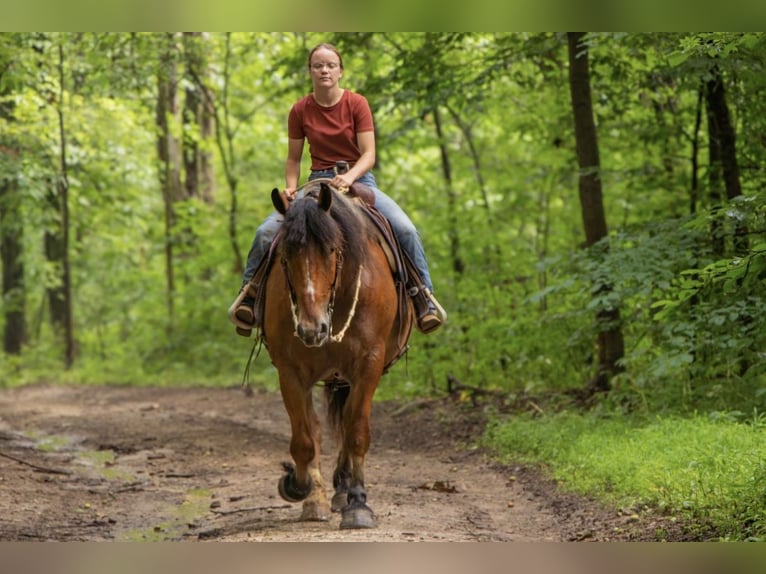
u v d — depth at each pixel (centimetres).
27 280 3416
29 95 2622
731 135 1357
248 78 2923
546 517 890
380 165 2303
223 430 1523
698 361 1228
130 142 2962
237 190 2778
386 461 1244
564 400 1400
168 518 916
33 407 1988
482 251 1989
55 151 2791
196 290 2655
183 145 3036
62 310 3475
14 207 2883
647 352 1340
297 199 761
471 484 1078
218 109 3122
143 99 2950
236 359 2448
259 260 844
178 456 1297
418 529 800
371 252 807
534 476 1077
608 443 1073
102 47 2342
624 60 1484
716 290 1120
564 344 1549
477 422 1424
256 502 970
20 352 3353
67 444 1419
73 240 3469
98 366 2767
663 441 998
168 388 2323
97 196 3005
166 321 2738
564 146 1850
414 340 1822
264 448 1347
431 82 1512
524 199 2119
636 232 1323
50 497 988
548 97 1794
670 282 1270
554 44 1445
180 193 3055
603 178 1456
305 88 1742
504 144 2214
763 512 723
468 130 2244
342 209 785
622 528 790
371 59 1920
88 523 879
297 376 799
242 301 842
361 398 796
